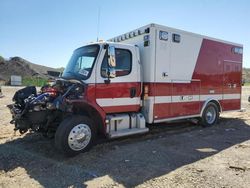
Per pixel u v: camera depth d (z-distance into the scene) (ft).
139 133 24.77
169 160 18.04
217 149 20.79
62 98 18.56
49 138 22.68
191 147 21.35
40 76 202.69
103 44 20.74
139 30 24.09
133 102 22.77
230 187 13.78
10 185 14.24
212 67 29.45
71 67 22.25
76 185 14.19
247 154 19.45
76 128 18.72
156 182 14.47
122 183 14.39
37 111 18.84
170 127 29.66
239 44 33.09
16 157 18.52
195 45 27.22
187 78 26.61
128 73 22.26
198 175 15.37
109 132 21.34
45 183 14.46
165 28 24.09
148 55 23.26
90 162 17.66
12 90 97.50
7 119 32.96
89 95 19.94
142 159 18.26
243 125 31.17
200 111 28.50
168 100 24.80
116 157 18.69
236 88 33.22
